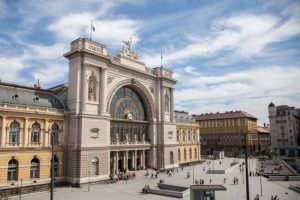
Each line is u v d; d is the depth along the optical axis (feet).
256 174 235.61
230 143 466.70
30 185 148.05
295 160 282.56
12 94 157.99
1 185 138.41
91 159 172.76
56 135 167.73
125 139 217.56
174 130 264.31
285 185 189.57
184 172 241.76
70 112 174.09
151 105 242.78
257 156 423.23
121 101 217.77
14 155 145.28
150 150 241.35
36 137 157.99
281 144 433.89
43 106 164.04
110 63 199.31
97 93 185.37
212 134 489.67
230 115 480.64
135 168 222.89
